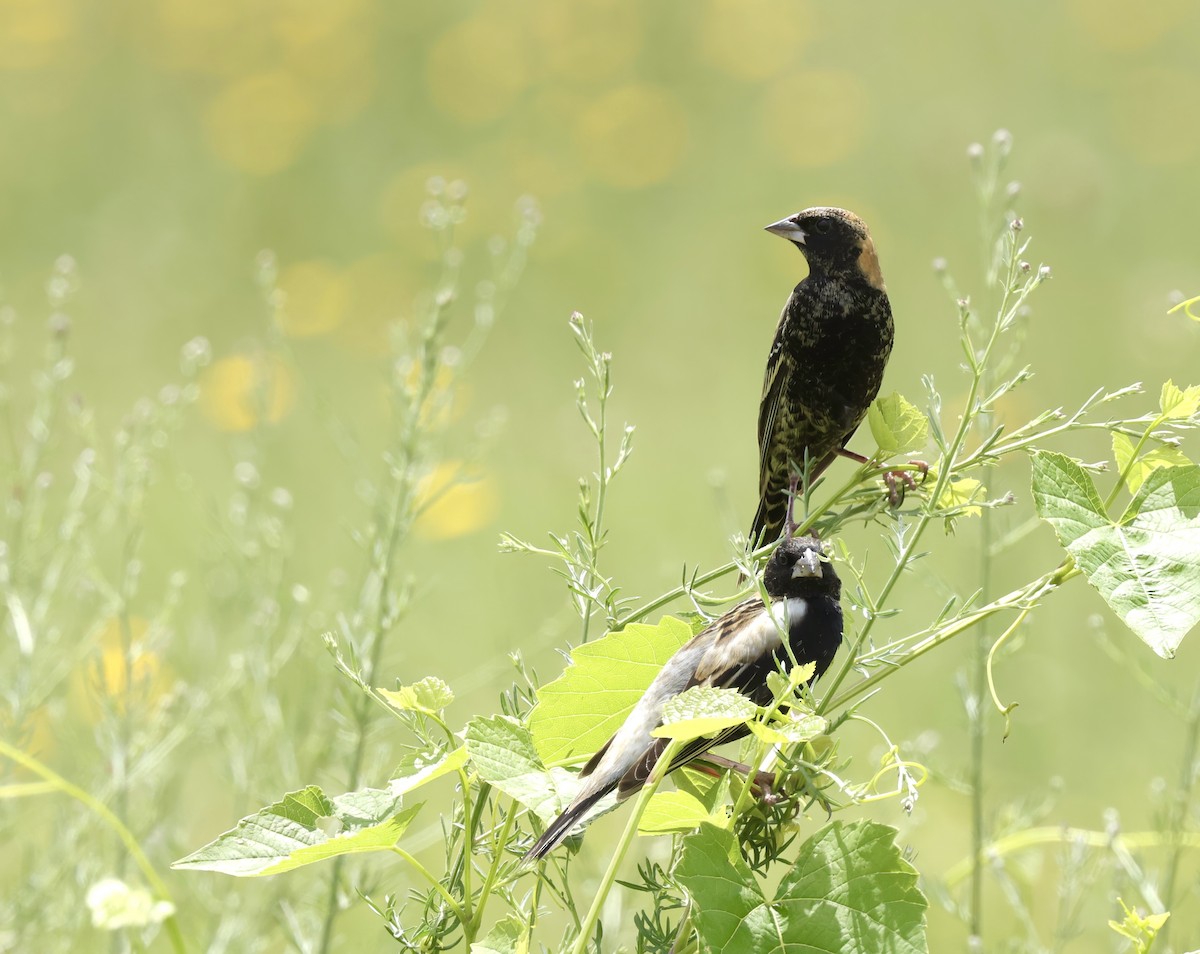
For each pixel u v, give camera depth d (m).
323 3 26.20
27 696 8.61
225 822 10.66
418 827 10.10
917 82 25.62
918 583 13.48
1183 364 18.78
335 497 16.39
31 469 9.70
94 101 25.02
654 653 5.46
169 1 26.00
